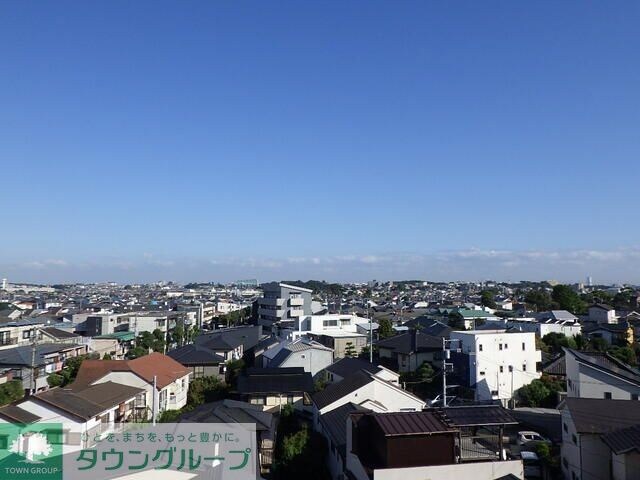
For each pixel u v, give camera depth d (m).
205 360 44.28
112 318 73.12
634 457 18.81
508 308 105.38
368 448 17.39
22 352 45.56
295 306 82.75
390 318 84.62
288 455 22.80
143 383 32.69
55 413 23.91
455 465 15.74
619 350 47.19
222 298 160.88
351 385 28.89
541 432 28.78
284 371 38.03
